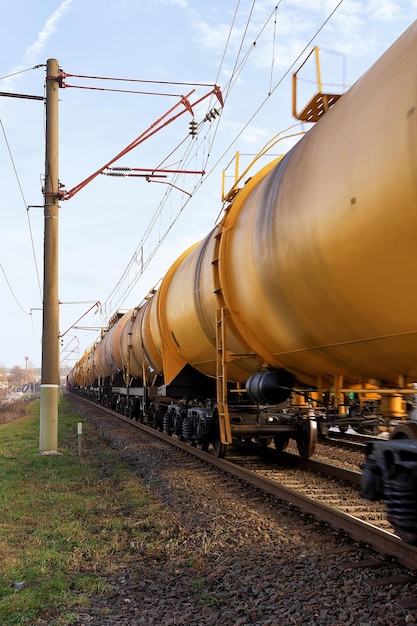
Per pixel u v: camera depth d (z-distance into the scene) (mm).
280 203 7008
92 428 20797
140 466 11836
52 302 14070
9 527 7023
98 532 7027
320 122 6613
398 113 4828
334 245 5695
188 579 5410
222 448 11492
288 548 6055
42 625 4410
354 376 7141
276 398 8547
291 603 4668
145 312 17828
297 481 9586
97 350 34562
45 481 10023
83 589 5156
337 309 6066
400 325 5398
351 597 4637
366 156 5172
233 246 9031
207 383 14469
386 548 5566
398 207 4758
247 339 8930
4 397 120875
